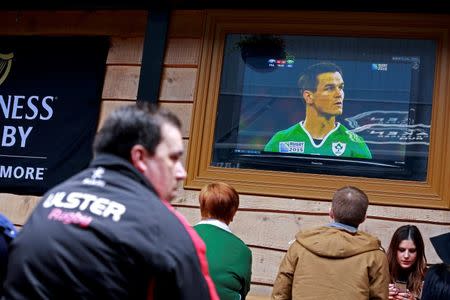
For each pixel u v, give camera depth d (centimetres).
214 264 302
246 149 432
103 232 161
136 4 464
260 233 416
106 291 157
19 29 485
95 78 467
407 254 358
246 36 448
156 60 450
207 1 453
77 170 457
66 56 475
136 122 176
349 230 312
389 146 414
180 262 164
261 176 423
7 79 482
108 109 462
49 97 473
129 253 159
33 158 467
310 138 426
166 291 163
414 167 409
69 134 464
